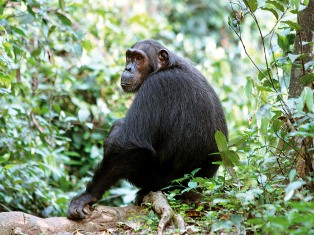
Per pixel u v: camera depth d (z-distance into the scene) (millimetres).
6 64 13359
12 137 13844
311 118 9164
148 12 31328
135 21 22875
